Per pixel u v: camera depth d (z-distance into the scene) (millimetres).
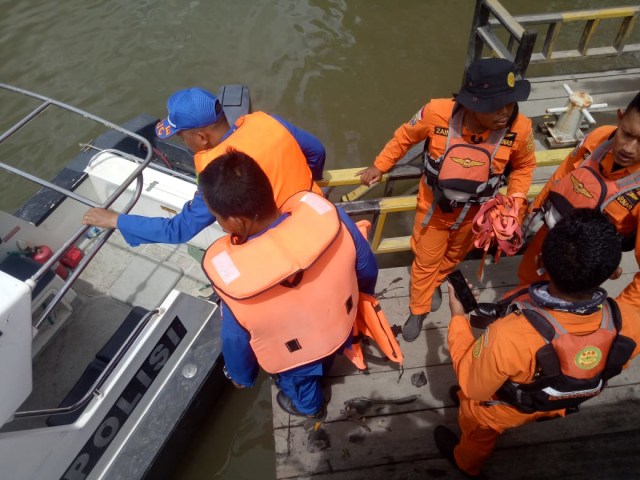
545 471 2531
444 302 3201
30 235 3424
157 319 2844
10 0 7410
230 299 1673
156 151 3822
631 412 2699
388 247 3580
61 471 2531
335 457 2619
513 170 2402
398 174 3182
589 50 4941
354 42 6926
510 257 3441
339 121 6082
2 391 1925
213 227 3512
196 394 3076
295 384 2141
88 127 5910
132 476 2834
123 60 6664
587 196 2068
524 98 1990
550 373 1592
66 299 3502
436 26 7145
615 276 2189
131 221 2080
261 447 3650
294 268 1604
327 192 3406
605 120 4695
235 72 6570
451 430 2674
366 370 2904
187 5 7434
